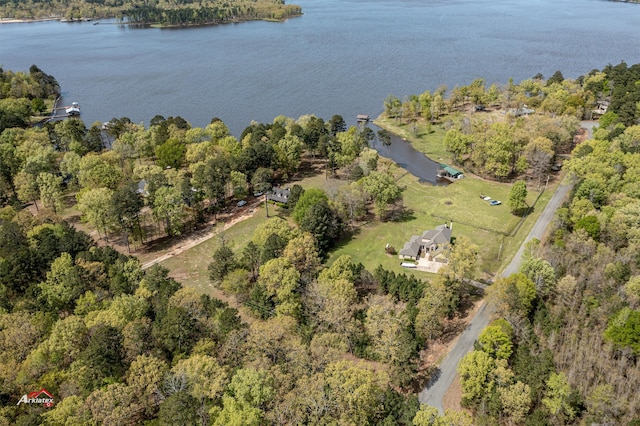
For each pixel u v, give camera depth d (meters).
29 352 95.25
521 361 93.88
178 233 156.75
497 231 153.12
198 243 156.75
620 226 129.88
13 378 88.56
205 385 85.56
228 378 87.94
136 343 94.44
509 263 136.25
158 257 149.75
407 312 112.19
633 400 88.06
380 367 102.00
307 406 83.12
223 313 104.62
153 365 87.69
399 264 140.12
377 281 124.81
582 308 109.62
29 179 169.50
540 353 96.94
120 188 168.75
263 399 83.94
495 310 110.75
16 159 186.38
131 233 156.75
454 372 102.38
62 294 112.19
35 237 131.12
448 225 158.62
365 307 116.44
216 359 92.88
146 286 116.62
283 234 134.62
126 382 89.31
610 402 88.19
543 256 128.62
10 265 116.75
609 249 125.12
